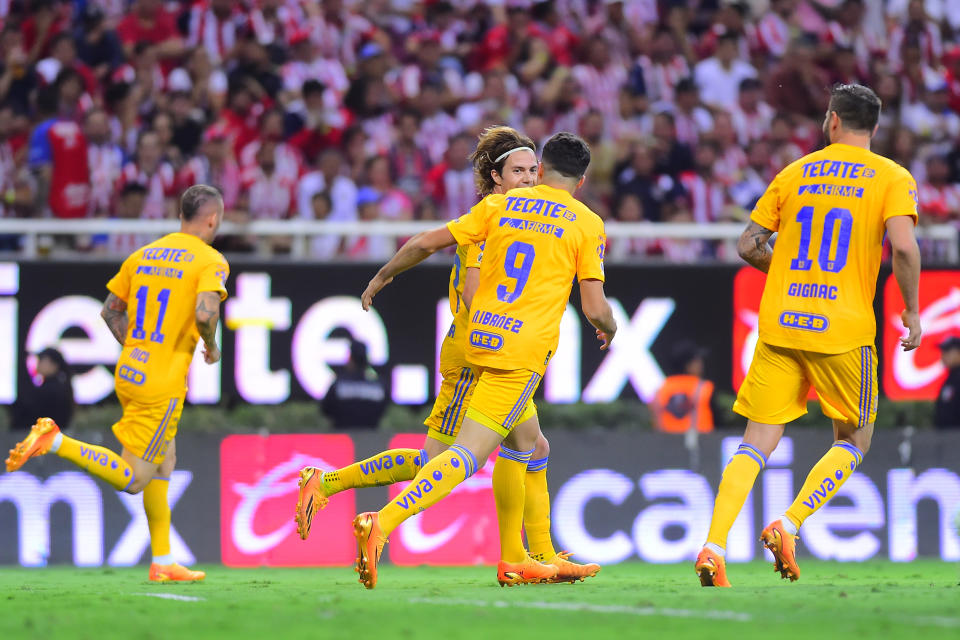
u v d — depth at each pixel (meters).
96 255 38.78
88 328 38.44
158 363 24.97
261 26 55.03
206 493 35.59
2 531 35.03
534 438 22.58
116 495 35.56
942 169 51.38
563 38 56.31
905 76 57.50
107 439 35.69
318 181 46.72
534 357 21.12
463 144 47.84
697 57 58.00
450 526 35.88
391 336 39.47
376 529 20.73
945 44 60.19
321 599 20.00
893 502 38.00
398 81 54.47
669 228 42.00
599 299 21.50
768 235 22.61
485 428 21.09
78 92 46.72
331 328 39.22
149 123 49.56
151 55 51.41
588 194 49.12
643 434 37.41
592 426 38.75
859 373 21.70
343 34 56.06
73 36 51.84
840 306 21.61
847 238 21.67
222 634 15.22
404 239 42.59
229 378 38.78
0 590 23.55
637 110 54.16
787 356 21.98
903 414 39.75
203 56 52.03
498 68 52.56
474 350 21.31
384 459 23.50
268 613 17.64
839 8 60.19
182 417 37.12
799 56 56.00
